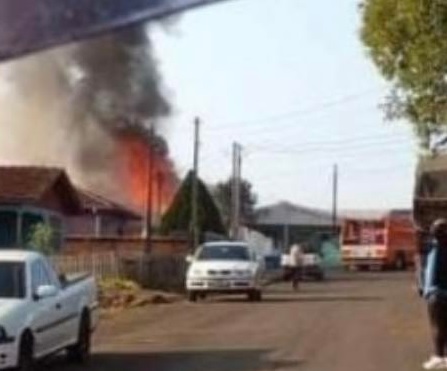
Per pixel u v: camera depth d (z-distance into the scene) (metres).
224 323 28.05
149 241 53.59
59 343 16.91
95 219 62.50
